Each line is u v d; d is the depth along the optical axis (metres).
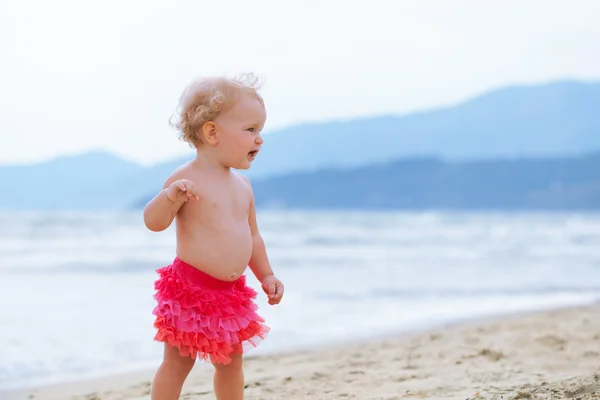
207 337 3.44
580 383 4.50
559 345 6.86
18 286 14.00
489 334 7.84
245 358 6.78
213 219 3.55
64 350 7.64
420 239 36.44
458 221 75.44
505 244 33.12
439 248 29.62
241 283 3.70
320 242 32.78
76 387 5.90
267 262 3.86
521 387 4.73
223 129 3.60
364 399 4.72
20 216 58.50
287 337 8.27
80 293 12.86
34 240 30.88
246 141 3.62
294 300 11.66
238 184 3.72
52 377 6.42
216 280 3.54
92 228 40.41
